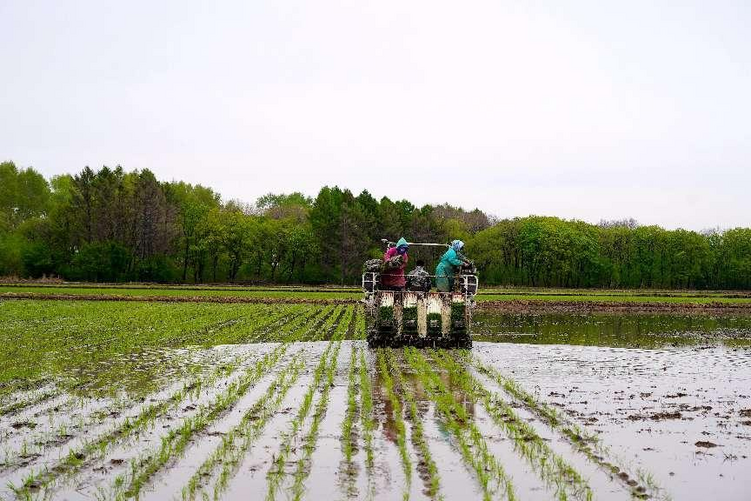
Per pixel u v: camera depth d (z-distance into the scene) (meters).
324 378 16.89
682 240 109.12
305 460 9.83
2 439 10.96
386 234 104.38
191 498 8.27
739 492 8.64
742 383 16.97
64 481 8.90
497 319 41.22
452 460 9.88
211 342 24.95
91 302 48.16
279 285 94.25
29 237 103.00
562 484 8.86
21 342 24.12
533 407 13.62
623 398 14.82
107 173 101.62
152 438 11.01
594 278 109.56
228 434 11.09
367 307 25.27
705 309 53.09
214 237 102.38
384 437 11.09
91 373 17.45
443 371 18.25
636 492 8.62
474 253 108.81
